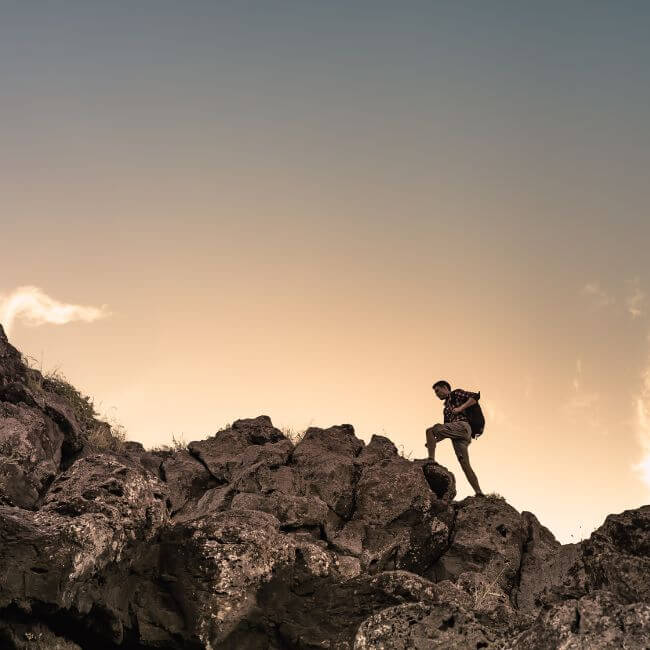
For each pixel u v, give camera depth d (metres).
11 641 8.59
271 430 15.04
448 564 12.90
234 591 9.14
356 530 13.16
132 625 9.16
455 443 14.91
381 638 7.45
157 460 14.55
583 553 10.77
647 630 6.57
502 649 7.09
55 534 8.80
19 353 13.81
